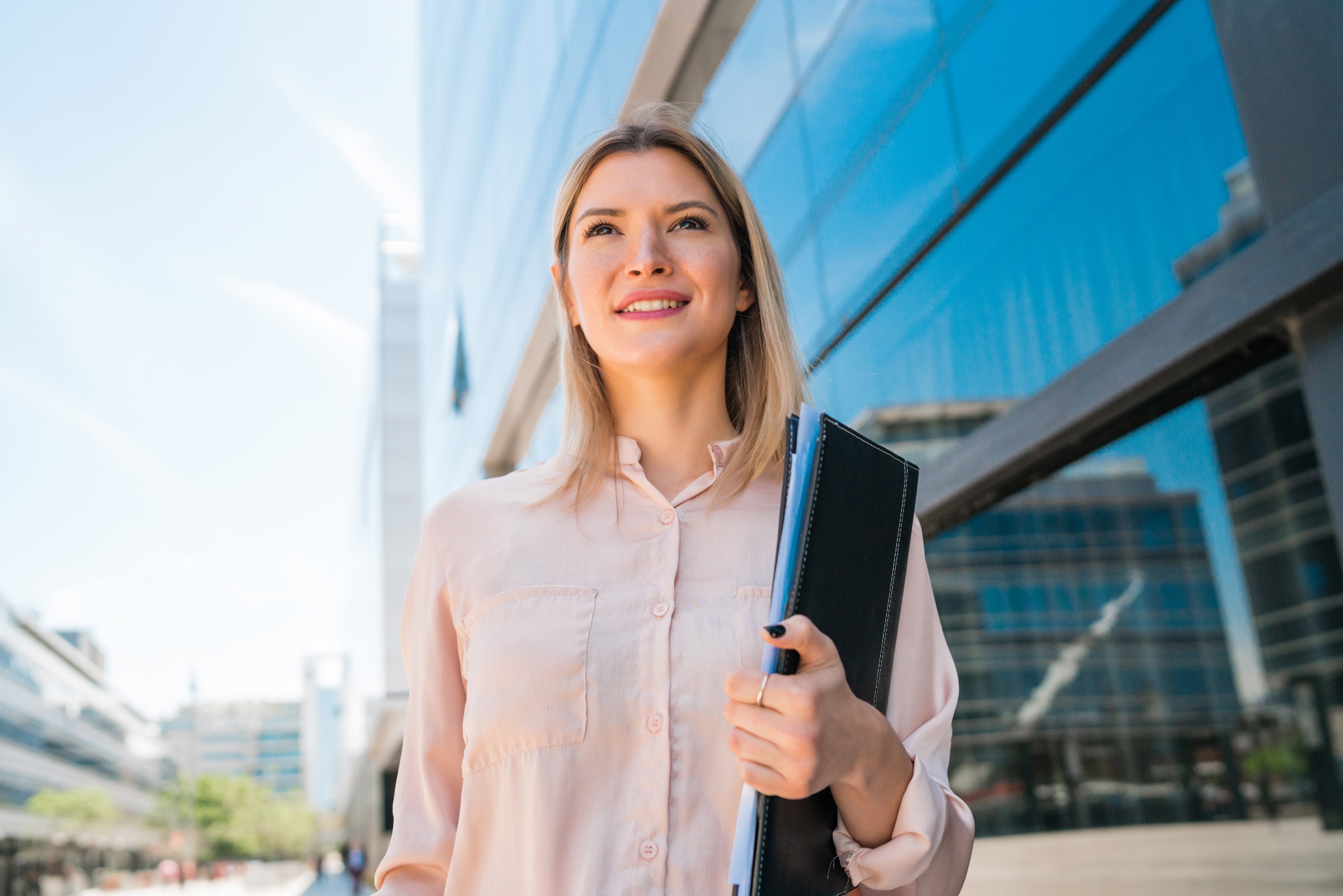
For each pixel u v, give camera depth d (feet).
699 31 21.79
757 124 20.72
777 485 4.20
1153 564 12.64
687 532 3.93
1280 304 9.89
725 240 4.21
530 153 37.27
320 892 117.60
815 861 3.13
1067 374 12.80
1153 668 12.71
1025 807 14.87
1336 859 10.30
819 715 2.73
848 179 17.19
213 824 368.68
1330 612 10.19
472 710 3.70
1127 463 13.05
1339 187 9.02
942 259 15.25
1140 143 11.60
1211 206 10.70
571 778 3.47
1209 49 10.63
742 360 4.63
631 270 4.01
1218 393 11.50
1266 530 11.02
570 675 3.57
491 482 4.34
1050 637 14.46
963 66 14.15
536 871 3.38
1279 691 10.91
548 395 38.40
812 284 18.79
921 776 3.21
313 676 540.93
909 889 3.42
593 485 4.09
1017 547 15.08
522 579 3.83
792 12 18.93
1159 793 12.61
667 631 3.64
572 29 30.73
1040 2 12.73
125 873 280.10
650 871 3.32
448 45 64.18
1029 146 13.20
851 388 17.84
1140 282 11.68
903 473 3.72
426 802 3.97
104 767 268.62
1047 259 13.09
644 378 4.23
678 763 3.47
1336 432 9.68
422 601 4.21
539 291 34.68
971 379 14.74
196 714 528.22
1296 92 9.52
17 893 181.78
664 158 4.31
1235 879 11.39
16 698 195.00
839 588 3.30
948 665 3.89
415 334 139.44
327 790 518.78
